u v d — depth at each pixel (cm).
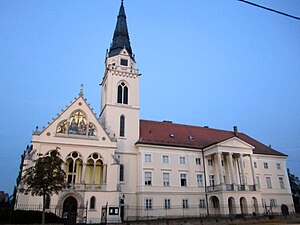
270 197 6203
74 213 3784
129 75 6022
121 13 6869
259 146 6944
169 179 5441
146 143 5444
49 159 3438
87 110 4925
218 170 5841
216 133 7062
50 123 4591
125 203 5019
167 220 4128
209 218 4403
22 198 3956
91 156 4681
